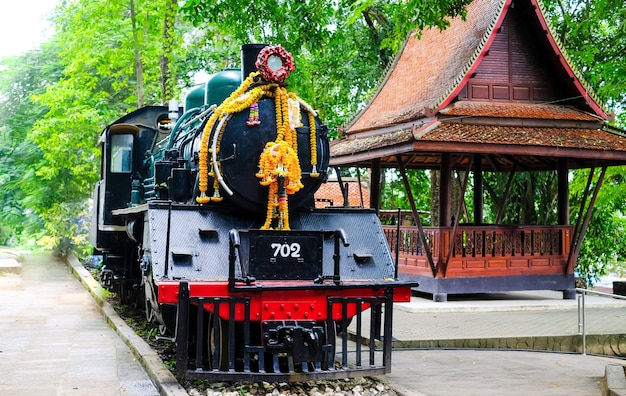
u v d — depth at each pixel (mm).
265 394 7301
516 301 15070
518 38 15516
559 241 15477
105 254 15539
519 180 20109
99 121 23016
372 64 22766
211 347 7926
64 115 22812
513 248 15141
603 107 15406
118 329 11062
